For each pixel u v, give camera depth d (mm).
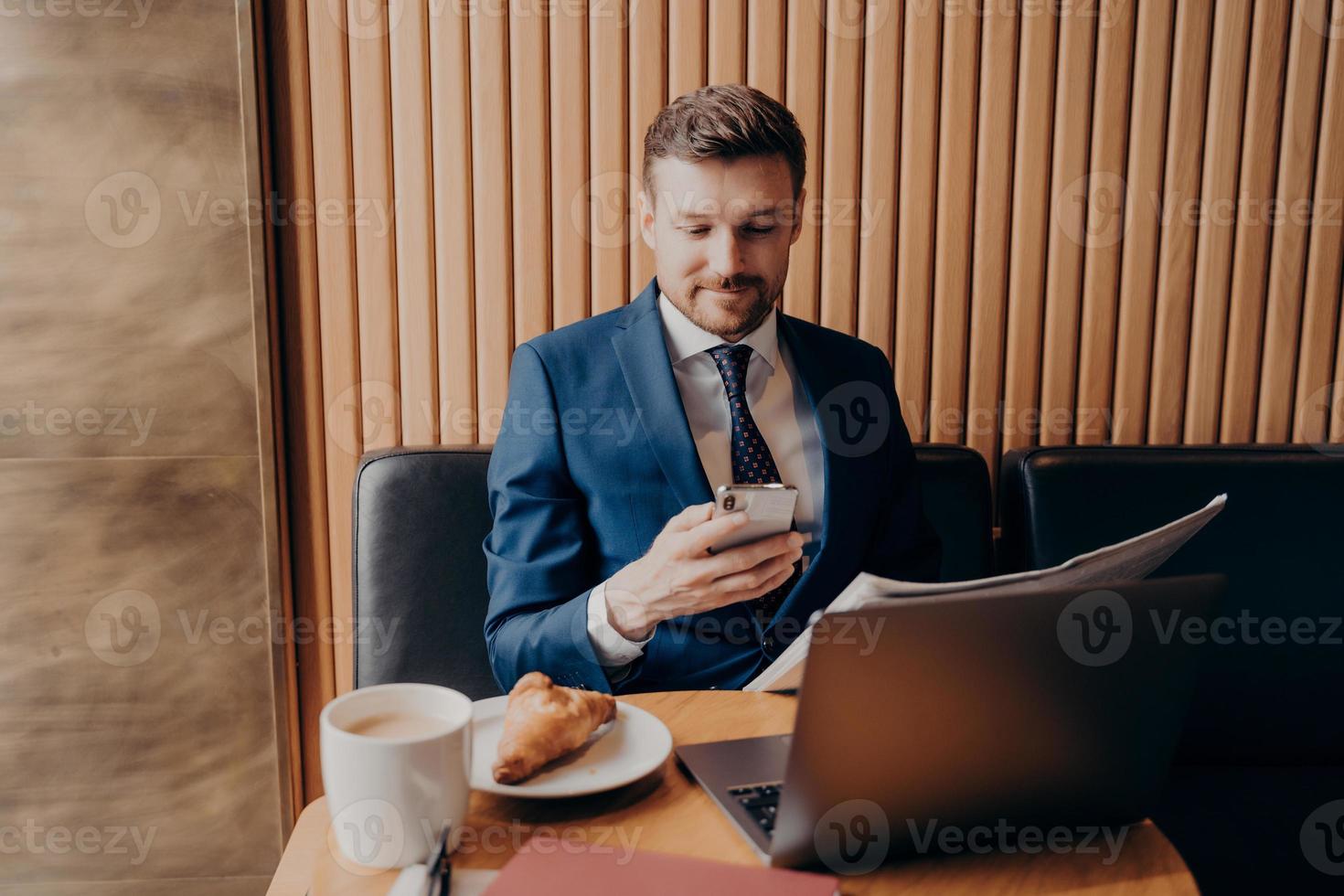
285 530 1518
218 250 1410
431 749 606
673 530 901
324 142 1461
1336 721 1372
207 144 1390
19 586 1431
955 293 1543
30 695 1450
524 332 1521
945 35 1486
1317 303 1561
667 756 750
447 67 1455
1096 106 1509
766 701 918
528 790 681
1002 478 1521
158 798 1490
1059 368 1566
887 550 1249
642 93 1481
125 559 1444
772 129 1104
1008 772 644
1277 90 1512
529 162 1483
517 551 1118
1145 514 1385
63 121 1363
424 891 568
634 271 1521
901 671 576
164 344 1418
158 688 1471
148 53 1366
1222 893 1099
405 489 1329
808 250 1523
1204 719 1370
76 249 1388
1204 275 1553
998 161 1515
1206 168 1529
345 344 1505
